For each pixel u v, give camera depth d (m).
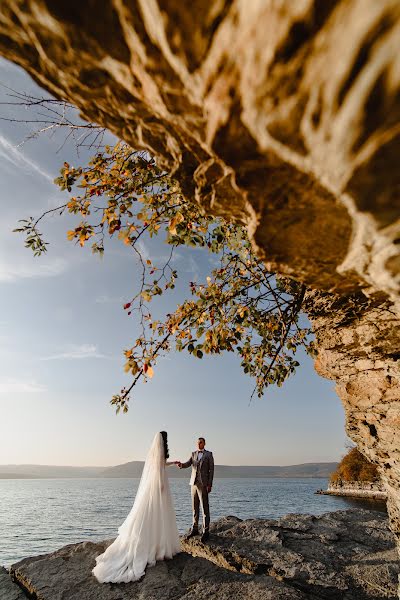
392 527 4.83
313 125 0.94
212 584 5.74
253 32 0.86
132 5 0.96
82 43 1.13
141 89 1.23
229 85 1.00
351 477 97.06
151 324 4.99
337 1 0.73
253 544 7.50
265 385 6.42
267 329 6.09
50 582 6.04
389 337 3.87
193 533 8.18
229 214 1.78
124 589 5.77
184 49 0.98
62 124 4.39
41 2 1.05
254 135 1.09
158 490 7.15
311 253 1.65
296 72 0.87
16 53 1.32
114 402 4.52
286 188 1.28
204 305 5.15
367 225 1.18
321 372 5.07
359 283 1.92
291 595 5.26
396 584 5.67
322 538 8.12
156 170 4.73
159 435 7.83
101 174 4.91
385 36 0.71
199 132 1.27
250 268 5.57
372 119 0.84
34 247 4.85
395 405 4.07
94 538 38.50
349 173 1.00
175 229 4.64
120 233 4.55
